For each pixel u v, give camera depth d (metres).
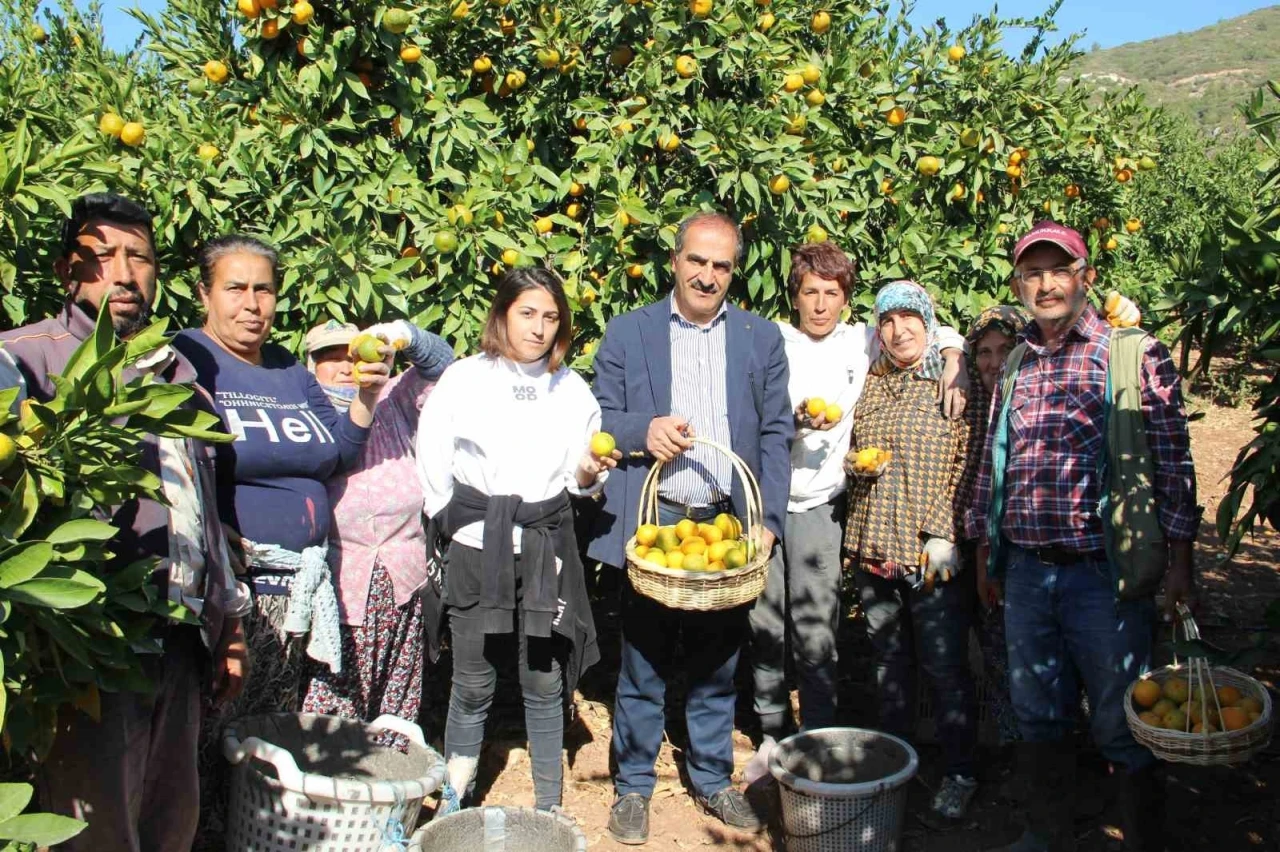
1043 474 3.40
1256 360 3.06
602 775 4.44
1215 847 3.73
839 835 3.56
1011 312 3.93
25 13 6.23
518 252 4.31
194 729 2.92
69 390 2.02
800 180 4.39
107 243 2.79
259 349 3.50
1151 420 3.26
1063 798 3.56
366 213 4.41
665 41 4.41
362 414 3.56
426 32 4.67
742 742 4.70
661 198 4.58
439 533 3.80
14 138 3.46
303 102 4.24
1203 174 14.01
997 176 5.16
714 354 3.85
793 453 4.16
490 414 3.61
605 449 3.56
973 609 4.12
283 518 3.38
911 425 3.97
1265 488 2.86
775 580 4.28
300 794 3.11
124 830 2.68
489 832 3.45
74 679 2.34
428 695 5.00
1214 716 2.99
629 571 3.60
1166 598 3.33
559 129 5.00
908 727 4.25
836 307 4.12
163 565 2.69
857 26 5.39
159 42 4.69
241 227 4.28
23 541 2.04
